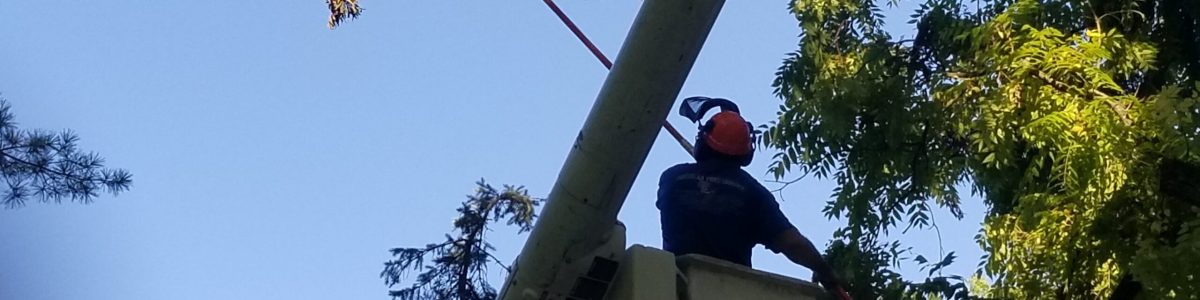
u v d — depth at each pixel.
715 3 3.69
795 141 8.52
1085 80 7.67
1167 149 7.09
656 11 3.71
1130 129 7.24
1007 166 8.32
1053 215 7.51
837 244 8.25
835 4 9.18
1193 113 7.24
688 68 3.81
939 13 8.51
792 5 9.32
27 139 12.43
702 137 5.43
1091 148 7.25
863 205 8.47
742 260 5.17
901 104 8.30
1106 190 7.27
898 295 7.38
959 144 8.55
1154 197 7.30
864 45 9.00
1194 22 8.35
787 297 4.66
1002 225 7.78
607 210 4.14
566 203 4.11
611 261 4.34
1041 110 7.63
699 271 4.55
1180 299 6.70
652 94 3.83
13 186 12.14
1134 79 8.27
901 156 8.52
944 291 7.33
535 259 4.28
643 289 4.32
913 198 8.52
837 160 8.57
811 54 8.98
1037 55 7.73
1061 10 8.30
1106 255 7.39
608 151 3.95
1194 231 6.73
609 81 3.89
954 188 8.60
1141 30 8.41
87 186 12.45
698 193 5.25
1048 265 7.58
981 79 8.04
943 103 8.17
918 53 8.53
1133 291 7.34
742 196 5.25
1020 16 8.00
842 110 8.37
